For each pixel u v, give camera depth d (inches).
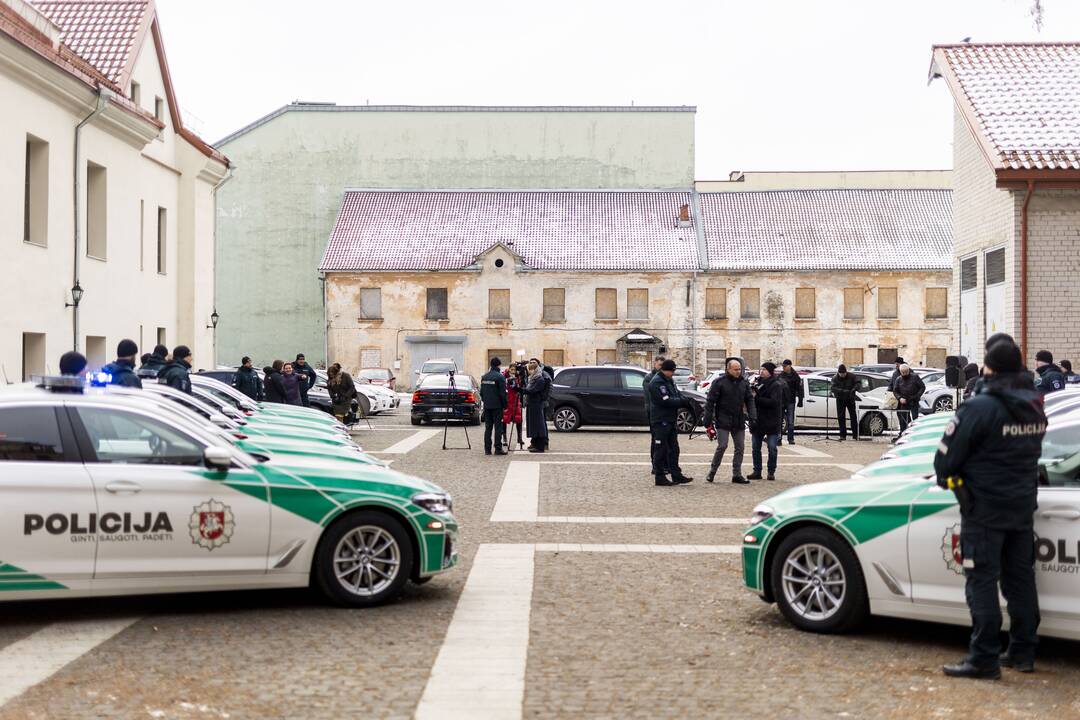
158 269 1189.7
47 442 314.2
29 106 837.8
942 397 1294.3
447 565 353.1
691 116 2810.0
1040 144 900.0
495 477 730.8
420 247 2449.6
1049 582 271.6
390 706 242.2
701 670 273.4
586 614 333.7
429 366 1775.3
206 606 341.4
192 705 241.9
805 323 2357.3
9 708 239.9
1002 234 930.1
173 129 1207.6
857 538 300.0
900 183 2989.7
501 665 275.9
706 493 647.1
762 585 322.7
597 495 634.2
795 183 3006.9
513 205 2571.4
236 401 707.4
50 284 883.4
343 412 1169.4
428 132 2787.9
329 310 2391.7
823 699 249.9
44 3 1141.7
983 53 1055.0
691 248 2413.9
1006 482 262.2
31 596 307.4
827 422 1168.8
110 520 313.4
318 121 2758.4
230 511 323.6
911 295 2358.5
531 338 2372.0
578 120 2812.5
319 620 322.7
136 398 331.9
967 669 267.0
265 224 2736.2
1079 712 241.0
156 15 1152.2
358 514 338.6
